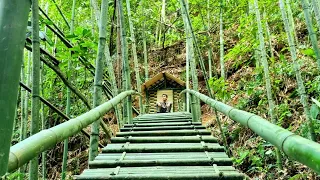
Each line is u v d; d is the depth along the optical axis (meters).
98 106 2.64
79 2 9.23
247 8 8.70
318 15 3.73
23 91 6.63
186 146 3.23
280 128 1.14
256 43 6.32
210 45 10.30
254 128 1.38
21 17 0.78
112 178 2.38
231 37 10.84
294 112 5.66
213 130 7.13
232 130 6.60
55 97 8.48
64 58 3.87
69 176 7.65
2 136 0.72
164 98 8.15
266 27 6.70
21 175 4.29
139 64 12.78
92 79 7.80
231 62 9.90
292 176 4.39
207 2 9.91
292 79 6.32
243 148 5.69
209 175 2.35
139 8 11.48
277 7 7.54
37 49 2.76
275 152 4.82
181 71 11.82
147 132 3.87
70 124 1.66
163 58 12.99
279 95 6.25
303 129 4.60
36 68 2.74
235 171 2.50
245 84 7.75
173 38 13.45
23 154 1.05
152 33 14.36
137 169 2.62
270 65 7.04
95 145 3.02
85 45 3.80
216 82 5.88
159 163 2.73
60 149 8.83
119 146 3.30
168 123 4.62
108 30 9.68
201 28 11.38
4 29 0.75
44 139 1.25
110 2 7.88
